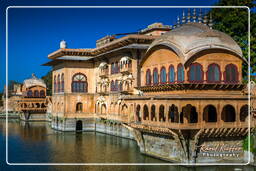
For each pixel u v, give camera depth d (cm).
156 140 4147
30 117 9906
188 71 3828
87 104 7238
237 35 5147
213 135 3669
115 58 6372
